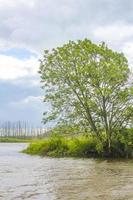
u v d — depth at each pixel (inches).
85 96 2117.4
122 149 2110.0
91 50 2076.8
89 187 959.0
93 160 1908.2
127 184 1007.6
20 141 7780.5
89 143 2186.3
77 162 1780.3
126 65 2097.7
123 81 2090.3
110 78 2057.1
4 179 1125.7
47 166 1568.7
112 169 1432.1
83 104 2124.8
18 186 980.6
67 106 2166.6
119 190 904.9
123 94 2064.5
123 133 2098.9
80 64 2096.5
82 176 1204.5
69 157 2145.7
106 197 813.2
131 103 2096.5
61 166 1562.5
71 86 2127.2
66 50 2126.0
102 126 2116.1
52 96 2171.5
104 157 2110.0
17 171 1364.4
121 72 2069.4
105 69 2058.3
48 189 931.3
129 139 2080.5
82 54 2098.9
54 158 2071.9
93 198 803.4
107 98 2095.2
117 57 2096.5
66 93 2154.3
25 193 872.9
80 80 2106.3
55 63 2158.0
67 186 979.9
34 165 1617.9
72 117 2164.1
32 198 809.5
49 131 2225.6
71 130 2169.0
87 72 2050.9
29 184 1018.1
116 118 2108.8
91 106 2107.5
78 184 1015.6
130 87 2078.0
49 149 2378.2
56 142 2346.2
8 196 830.5
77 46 2121.1
